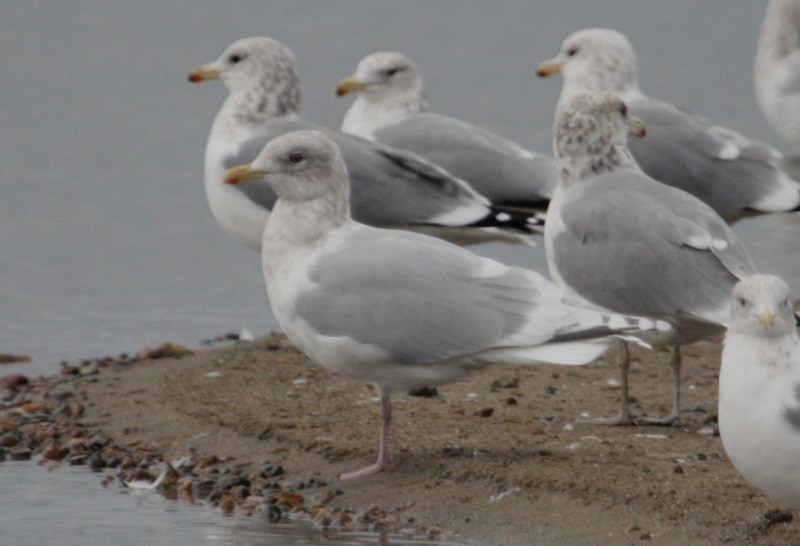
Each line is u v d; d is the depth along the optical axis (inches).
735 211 690.8
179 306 765.3
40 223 909.8
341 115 1187.9
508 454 485.7
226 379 594.2
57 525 451.8
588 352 454.0
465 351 466.3
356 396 566.6
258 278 817.5
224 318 745.0
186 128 1141.1
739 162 692.1
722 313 498.0
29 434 543.8
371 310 472.1
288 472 492.4
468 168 696.4
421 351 469.4
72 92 1251.2
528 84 1282.0
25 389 602.9
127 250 862.5
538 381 585.6
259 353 630.5
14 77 1298.0
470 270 476.1
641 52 1434.5
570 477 455.2
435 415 537.6
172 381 595.5
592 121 550.0
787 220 877.2
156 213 935.0
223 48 1424.7
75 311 754.2
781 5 911.0
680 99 1237.1
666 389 577.3
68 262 838.5
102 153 1069.8
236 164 663.1
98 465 512.4
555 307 464.8
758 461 386.0
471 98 1230.3
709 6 1641.2
